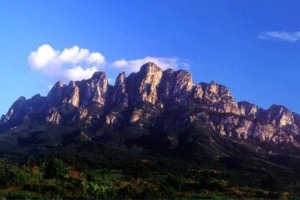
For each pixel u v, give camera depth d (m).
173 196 198.50
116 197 186.25
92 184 188.88
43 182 191.75
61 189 180.38
